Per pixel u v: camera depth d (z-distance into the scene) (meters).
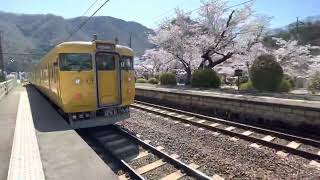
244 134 9.27
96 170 5.03
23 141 6.88
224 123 11.16
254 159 7.02
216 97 13.55
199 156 7.28
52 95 11.43
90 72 9.16
